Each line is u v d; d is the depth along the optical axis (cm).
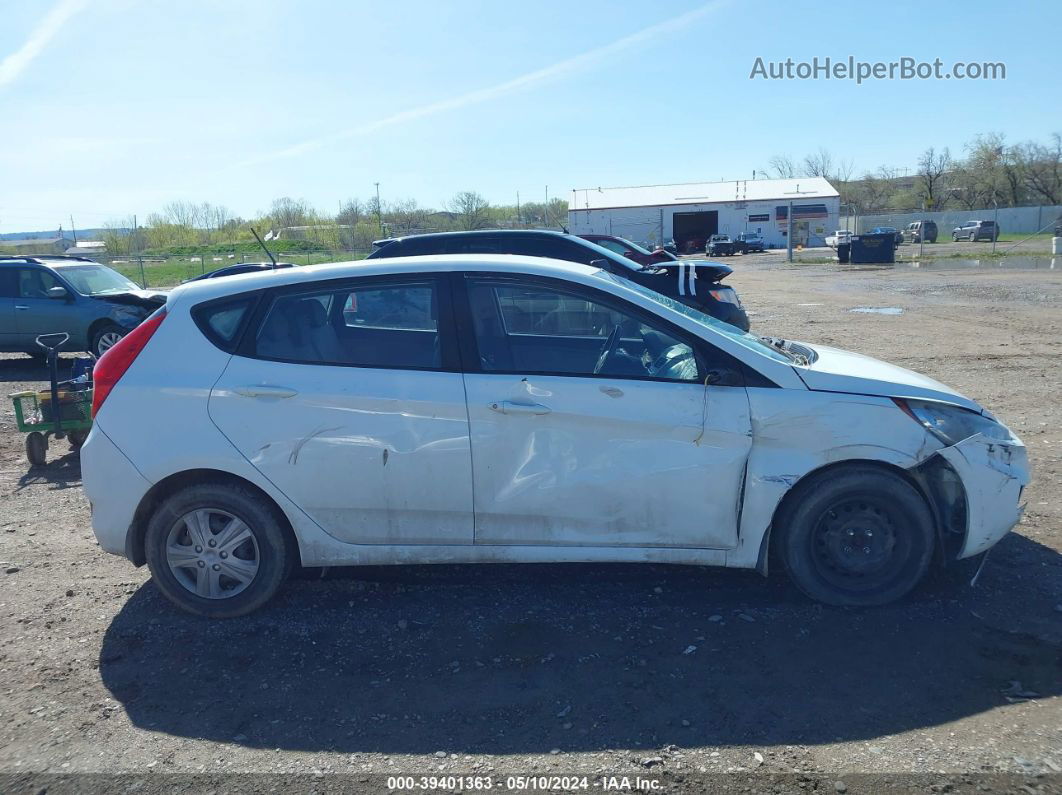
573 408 394
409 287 415
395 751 309
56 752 312
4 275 1279
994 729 310
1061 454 646
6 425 884
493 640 387
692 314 438
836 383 400
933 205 7031
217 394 402
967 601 409
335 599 432
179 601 413
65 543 524
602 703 334
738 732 313
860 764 293
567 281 415
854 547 405
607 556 405
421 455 398
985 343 1195
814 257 4562
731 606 412
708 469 396
